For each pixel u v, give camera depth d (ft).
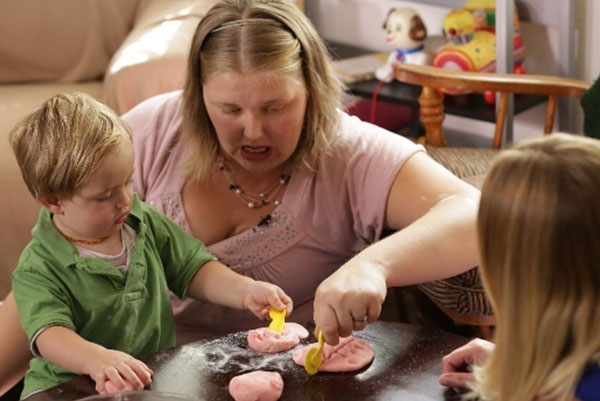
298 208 7.31
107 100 10.53
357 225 7.32
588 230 3.98
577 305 4.07
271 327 5.99
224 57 6.58
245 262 7.39
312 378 5.48
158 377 5.57
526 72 12.13
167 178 7.51
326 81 7.06
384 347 5.72
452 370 5.38
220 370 5.60
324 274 7.54
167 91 10.35
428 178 7.03
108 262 6.27
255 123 6.66
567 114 11.76
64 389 5.56
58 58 12.17
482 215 4.25
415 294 9.85
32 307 6.01
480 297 7.88
